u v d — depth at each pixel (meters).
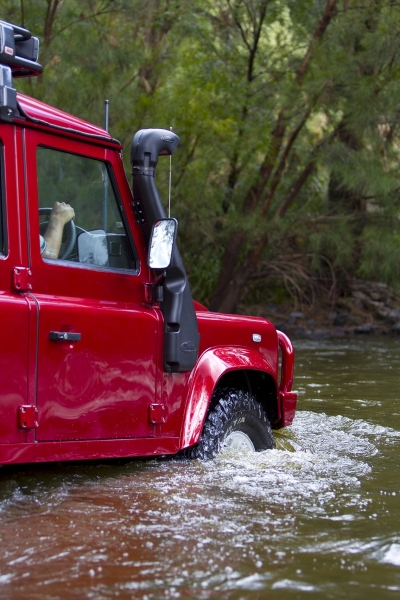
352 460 5.70
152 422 4.80
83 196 4.61
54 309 4.29
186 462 5.11
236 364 5.32
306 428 6.98
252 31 18.61
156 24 16.77
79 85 14.08
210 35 17.91
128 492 4.44
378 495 4.68
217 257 20.03
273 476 4.95
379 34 14.47
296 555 3.57
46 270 4.34
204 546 3.63
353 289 21.30
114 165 4.77
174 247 4.85
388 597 3.15
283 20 17.66
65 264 4.45
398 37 14.48
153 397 4.82
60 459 4.32
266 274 20.53
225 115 16.64
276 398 5.83
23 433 4.16
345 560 3.54
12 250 4.21
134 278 4.81
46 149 4.43
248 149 15.98
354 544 3.75
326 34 16.08
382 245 17.02
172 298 4.85
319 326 19.75
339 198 19.08
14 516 3.96
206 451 5.13
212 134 15.62
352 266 20.00
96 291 4.60
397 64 15.11
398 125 16.58
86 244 4.61
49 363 4.27
